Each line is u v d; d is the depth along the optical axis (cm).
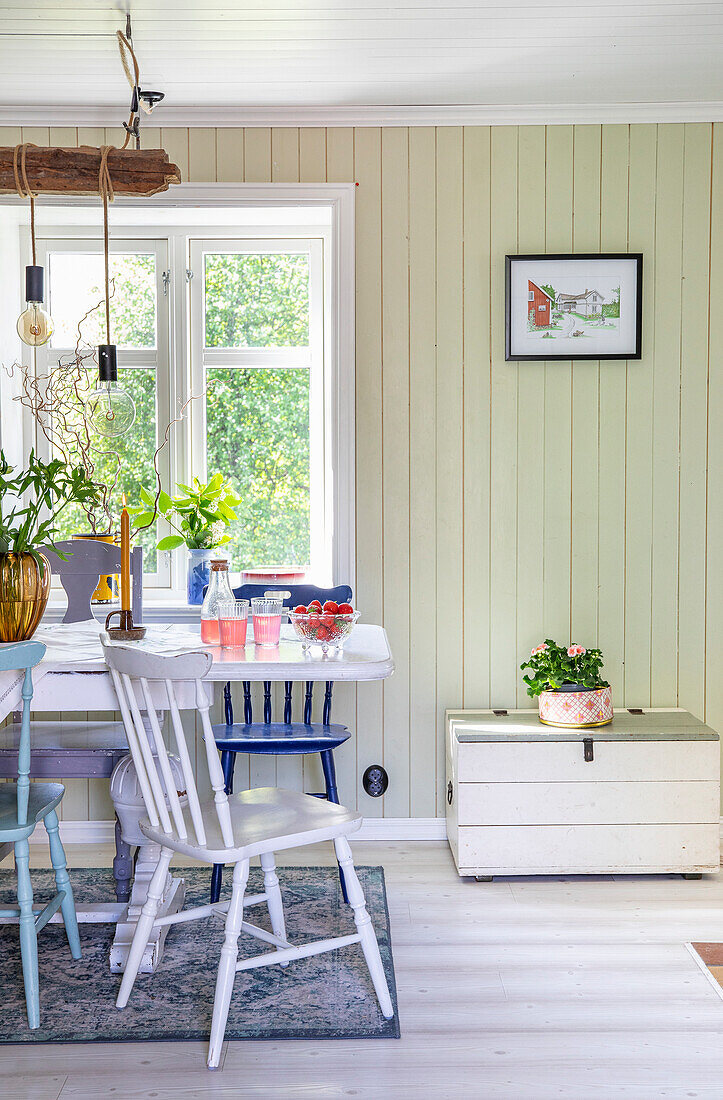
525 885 315
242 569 379
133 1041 222
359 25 273
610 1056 214
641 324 345
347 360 345
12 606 250
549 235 345
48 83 316
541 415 349
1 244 349
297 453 377
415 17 268
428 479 350
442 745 355
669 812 313
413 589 352
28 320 257
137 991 245
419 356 347
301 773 355
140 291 369
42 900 299
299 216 355
